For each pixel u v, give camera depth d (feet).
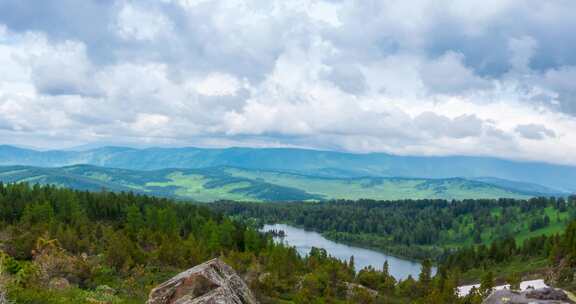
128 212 543.80
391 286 441.68
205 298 68.59
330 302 341.21
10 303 89.81
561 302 181.88
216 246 477.77
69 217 492.54
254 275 380.37
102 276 230.48
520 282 426.10
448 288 383.86
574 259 442.50
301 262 469.57
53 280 184.24
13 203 510.58
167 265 339.36
